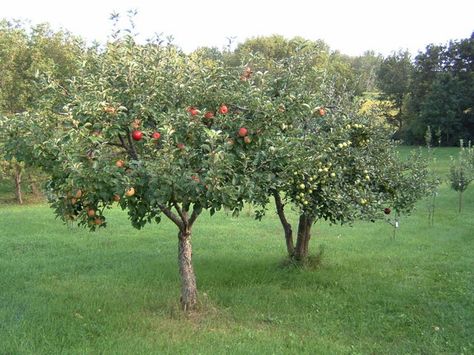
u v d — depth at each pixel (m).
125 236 12.05
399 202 8.56
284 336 5.75
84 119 5.04
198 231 12.93
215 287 7.68
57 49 20.58
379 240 11.82
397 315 6.59
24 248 10.61
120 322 6.00
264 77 6.12
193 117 5.12
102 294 7.20
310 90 7.30
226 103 5.57
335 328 6.12
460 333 5.97
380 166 8.19
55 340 5.39
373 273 8.67
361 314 6.58
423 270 8.91
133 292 7.33
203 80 5.56
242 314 6.48
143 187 4.99
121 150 5.68
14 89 20.05
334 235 12.52
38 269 8.80
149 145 5.06
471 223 14.10
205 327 5.97
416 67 47.06
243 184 5.02
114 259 9.62
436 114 42.22
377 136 8.34
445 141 43.66
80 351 5.11
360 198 7.41
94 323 5.96
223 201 4.72
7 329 5.62
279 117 5.48
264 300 7.08
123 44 5.63
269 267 8.95
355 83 10.60
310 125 7.30
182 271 6.51
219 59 6.06
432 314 6.61
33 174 20.39
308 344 5.51
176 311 6.40
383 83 49.00
